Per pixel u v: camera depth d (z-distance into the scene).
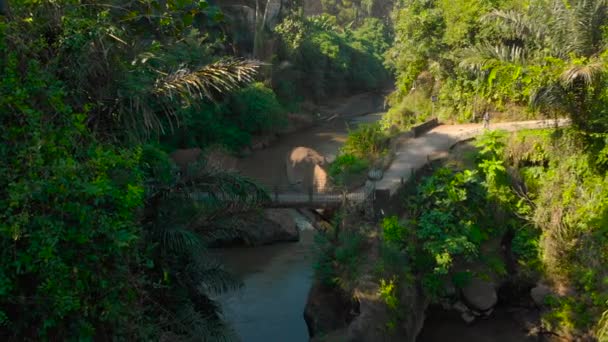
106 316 7.49
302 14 53.91
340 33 72.31
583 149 16.06
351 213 16.31
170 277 10.89
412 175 18.06
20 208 6.88
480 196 17.05
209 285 11.98
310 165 22.81
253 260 19.23
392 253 14.46
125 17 9.68
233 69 9.80
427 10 27.70
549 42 15.98
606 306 14.02
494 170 17.30
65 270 6.95
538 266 16.05
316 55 57.44
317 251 16.66
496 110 25.31
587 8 15.05
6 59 7.38
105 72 8.78
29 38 8.02
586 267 15.12
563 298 15.02
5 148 7.02
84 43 8.41
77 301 6.95
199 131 31.69
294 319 15.25
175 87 9.34
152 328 8.72
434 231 15.55
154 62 10.55
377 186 17.55
